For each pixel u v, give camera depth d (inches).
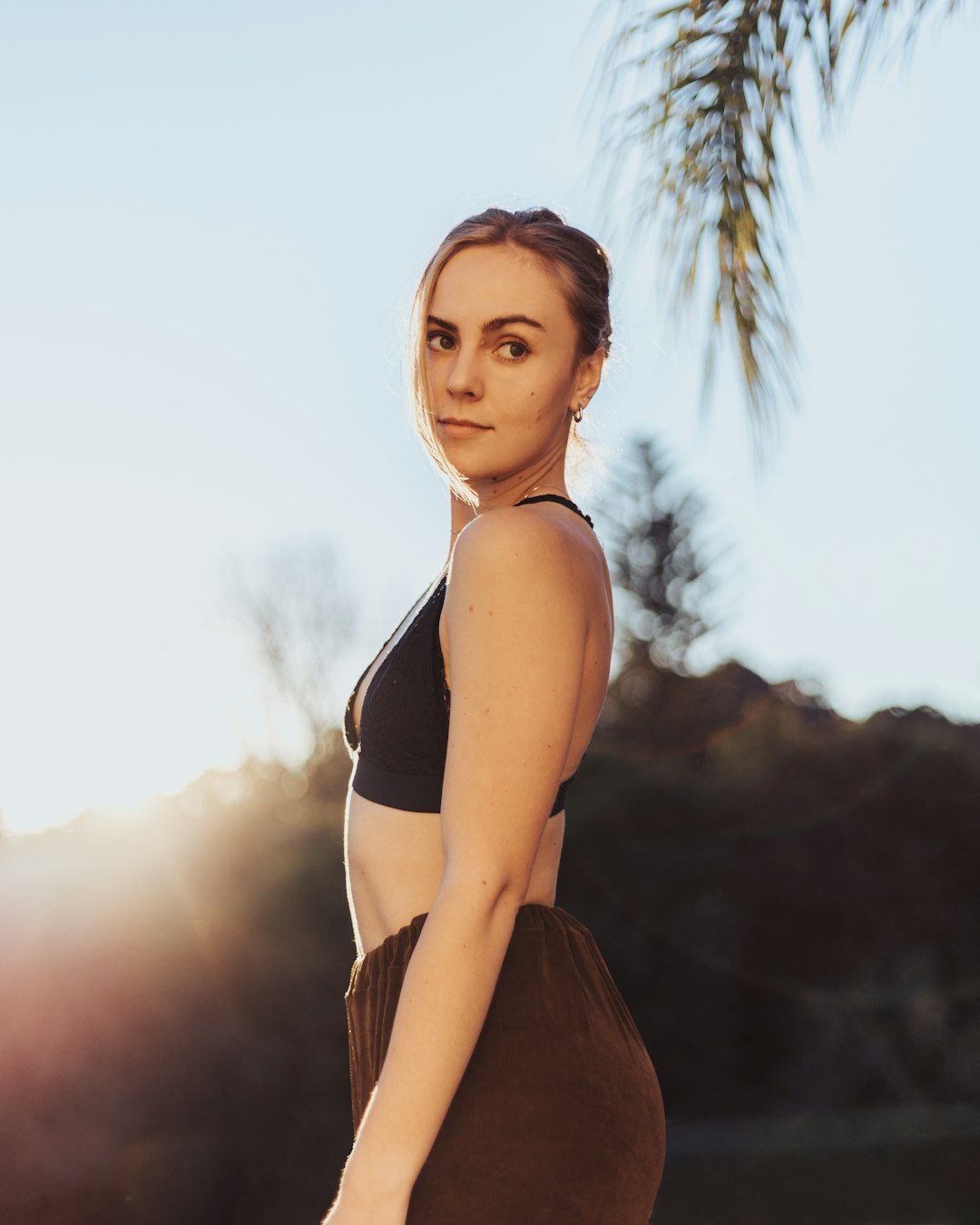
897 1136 737.6
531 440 66.2
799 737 997.2
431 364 67.4
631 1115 58.7
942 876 906.7
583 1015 60.0
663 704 1320.1
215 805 681.6
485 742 55.7
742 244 131.9
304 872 649.6
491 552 58.0
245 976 626.5
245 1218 585.3
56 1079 558.9
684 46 130.9
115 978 590.2
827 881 901.2
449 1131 56.3
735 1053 884.6
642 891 892.0
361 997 63.1
